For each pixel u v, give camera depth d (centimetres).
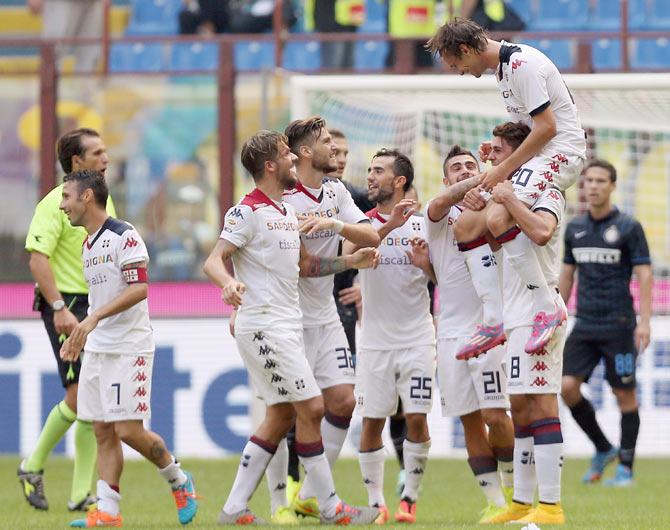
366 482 2230
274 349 1919
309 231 1977
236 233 1906
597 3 4566
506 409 2159
